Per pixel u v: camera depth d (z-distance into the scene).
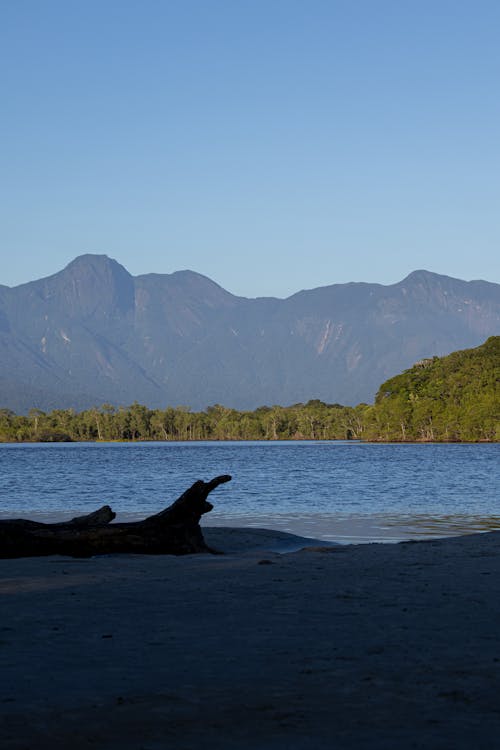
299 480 61.22
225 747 5.17
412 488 51.34
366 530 26.64
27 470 83.12
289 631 8.76
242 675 6.89
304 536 24.67
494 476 66.56
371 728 5.52
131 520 30.72
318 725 5.59
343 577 13.11
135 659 7.48
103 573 13.99
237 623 9.23
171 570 14.38
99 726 5.60
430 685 6.55
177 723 5.66
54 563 15.70
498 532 22.02
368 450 163.38
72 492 48.84
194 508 17.98
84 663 7.34
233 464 97.12
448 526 28.11
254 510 35.16
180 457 129.00
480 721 5.64
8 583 12.72
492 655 7.58
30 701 6.16
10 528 17.00
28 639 8.38
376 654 7.64
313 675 6.88
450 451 150.25
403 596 11.12
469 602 10.61
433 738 5.29
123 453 157.12
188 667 7.18
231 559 16.27
